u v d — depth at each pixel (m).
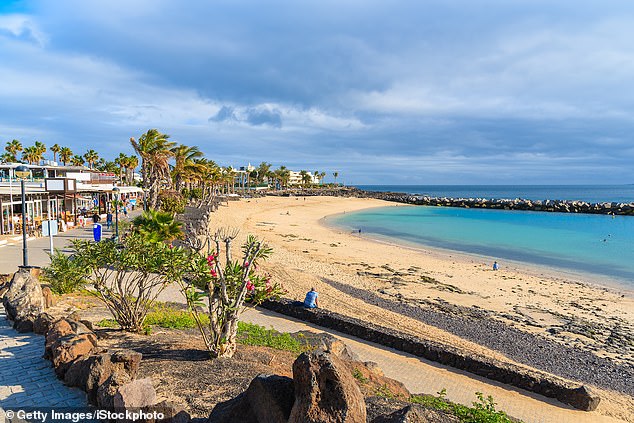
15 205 30.84
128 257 10.42
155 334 11.31
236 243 38.62
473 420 8.15
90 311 13.08
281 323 16.31
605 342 19.52
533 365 16.28
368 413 6.75
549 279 32.44
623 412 12.58
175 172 52.00
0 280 14.88
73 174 42.06
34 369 7.65
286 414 4.69
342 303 21.98
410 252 42.66
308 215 79.25
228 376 8.02
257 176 162.00
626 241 52.50
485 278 31.98
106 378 6.44
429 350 14.17
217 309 9.48
